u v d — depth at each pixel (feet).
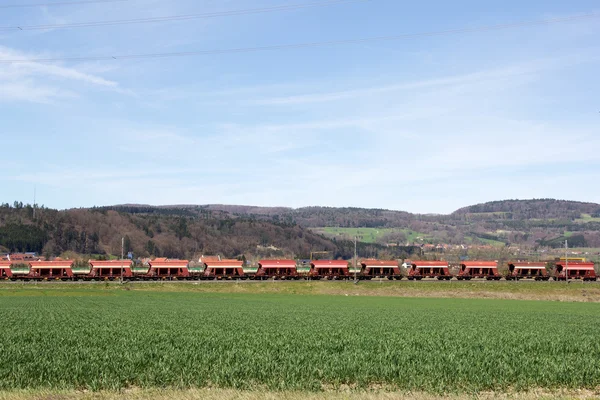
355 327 168.14
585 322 201.87
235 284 386.52
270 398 74.84
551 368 95.14
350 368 91.91
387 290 379.35
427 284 390.63
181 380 86.22
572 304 317.01
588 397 82.28
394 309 260.62
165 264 412.57
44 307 246.68
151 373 87.71
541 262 450.30
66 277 396.37
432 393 82.12
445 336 143.23
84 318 191.52
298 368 91.56
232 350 108.68
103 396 76.48
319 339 131.44
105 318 191.93
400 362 98.48
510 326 180.75
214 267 419.13
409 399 77.05
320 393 78.79
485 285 386.52
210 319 191.62
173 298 315.78
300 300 316.60
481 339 136.67
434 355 105.70
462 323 190.70
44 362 93.25
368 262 433.89
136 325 166.40
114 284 377.50
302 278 426.92
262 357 99.91
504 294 367.04
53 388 80.64
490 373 91.81
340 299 331.16
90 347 113.91
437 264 438.40
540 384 89.86
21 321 177.27
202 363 94.58
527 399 79.66
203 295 342.85
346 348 116.16
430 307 278.67
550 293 368.89
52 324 167.32
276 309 249.75
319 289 381.40
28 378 85.35
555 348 122.01
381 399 75.72
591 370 93.76
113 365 92.17
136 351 106.32
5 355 99.35
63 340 124.67
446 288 380.99
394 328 166.71
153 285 378.94
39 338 129.18
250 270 466.29
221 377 86.43
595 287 384.88
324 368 92.27
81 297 312.29
